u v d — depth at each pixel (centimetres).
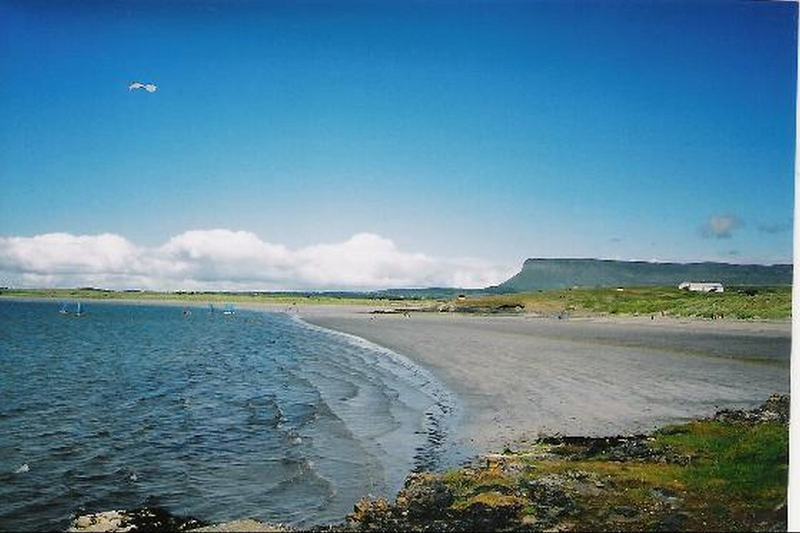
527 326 7569
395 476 1741
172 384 3738
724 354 4009
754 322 5975
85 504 1605
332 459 1952
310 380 3800
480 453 1906
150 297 18612
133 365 4725
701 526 1216
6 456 2062
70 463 1978
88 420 2658
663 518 1255
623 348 4497
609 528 1219
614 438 1947
